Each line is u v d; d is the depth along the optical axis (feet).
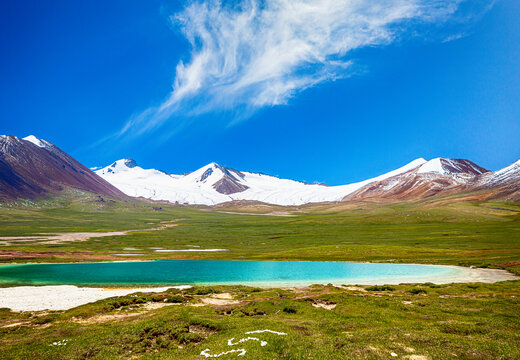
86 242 460.55
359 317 96.53
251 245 447.83
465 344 65.10
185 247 428.56
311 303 127.65
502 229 478.18
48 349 74.02
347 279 205.16
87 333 85.92
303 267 258.37
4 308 128.16
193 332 85.61
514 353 59.52
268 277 215.51
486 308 104.63
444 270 228.63
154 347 76.95
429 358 58.65
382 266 255.09
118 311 119.03
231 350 67.51
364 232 542.57
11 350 73.87
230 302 135.74
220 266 266.57
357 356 60.90
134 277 217.15
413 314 99.86
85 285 188.34
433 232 490.08
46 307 130.82
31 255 310.24
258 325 86.28
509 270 210.38
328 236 513.04
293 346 67.92
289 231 630.33
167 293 155.94
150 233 629.51
